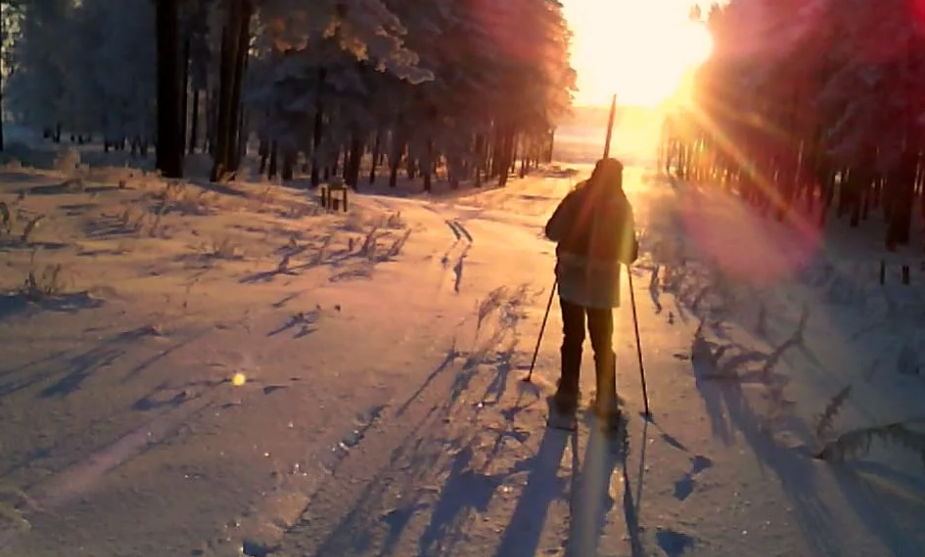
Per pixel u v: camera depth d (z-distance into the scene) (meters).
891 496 4.16
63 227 8.81
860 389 6.41
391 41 19.95
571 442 4.46
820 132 36.66
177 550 2.97
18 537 2.93
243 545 3.05
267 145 42.66
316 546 3.11
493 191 44.34
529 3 44.38
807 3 35.41
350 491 3.60
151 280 7.11
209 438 3.98
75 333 5.33
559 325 7.42
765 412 5.38
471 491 3.72
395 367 5.52
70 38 51.38
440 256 11.68
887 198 37.19
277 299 7.10
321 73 34.16
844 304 11.95
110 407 4.21
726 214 39.38
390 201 23.64
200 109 59.94
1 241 7.68
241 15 18.25
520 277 10.42
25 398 4.19
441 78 38.59
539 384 5.48
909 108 29.23
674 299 10.29
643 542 3.39
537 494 3.76
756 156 46.31
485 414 4.78
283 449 3.95
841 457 4.60
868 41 28.84
